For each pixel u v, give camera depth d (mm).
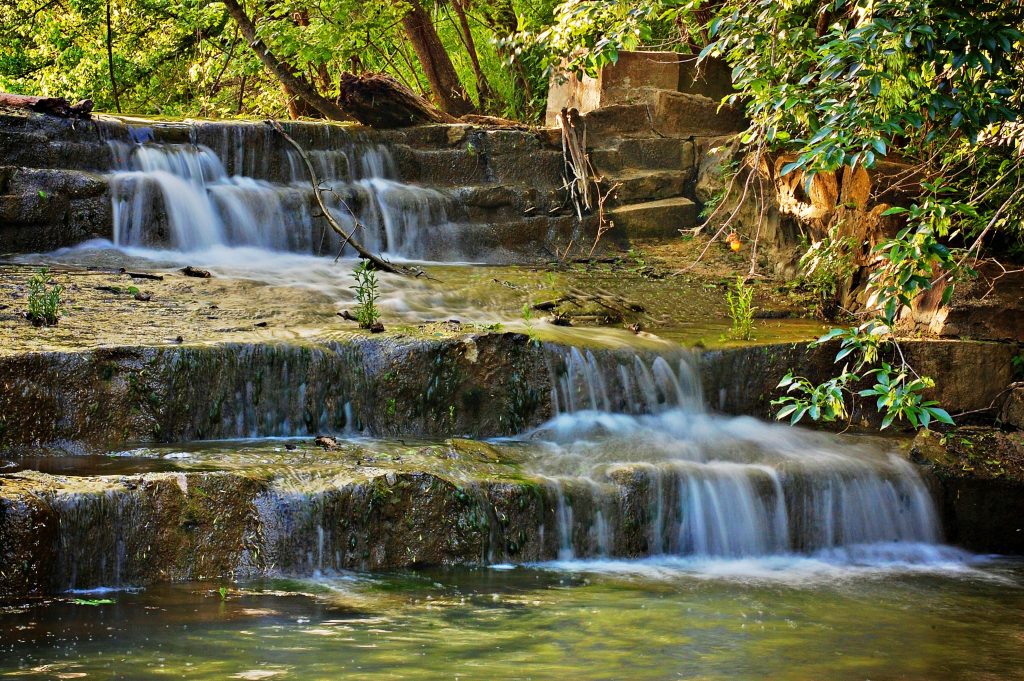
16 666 5242
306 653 5629
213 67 23719
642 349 10641
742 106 17766
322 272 12961
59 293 10195
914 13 6934
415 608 6699
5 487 6703
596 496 8500
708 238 16297
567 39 10648
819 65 7375
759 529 8953
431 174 15961
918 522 9492
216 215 13805
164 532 7066
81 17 23953
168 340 9141
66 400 8406
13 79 25938
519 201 15797
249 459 8023
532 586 7438
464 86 23344
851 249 12930
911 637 6574
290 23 18562
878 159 12609
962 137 10695
